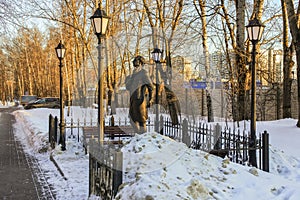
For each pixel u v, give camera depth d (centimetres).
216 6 1569
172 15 1877
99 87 748
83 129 1072
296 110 2209
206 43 1573
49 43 3994
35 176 775
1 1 1547
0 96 6875
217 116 1650
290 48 1644
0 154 1068
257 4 1481
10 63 5772
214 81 1666
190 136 725
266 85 2256
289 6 1293
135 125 723
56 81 4991
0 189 668
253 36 812
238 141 805
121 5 2100
